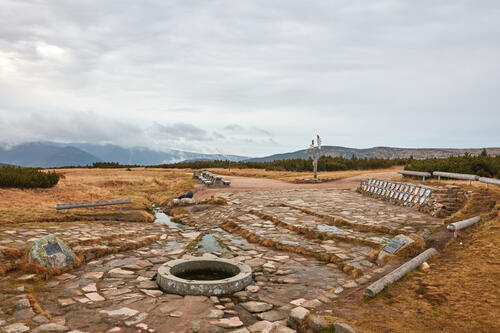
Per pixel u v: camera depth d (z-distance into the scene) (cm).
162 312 495
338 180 2603
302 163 4181
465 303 448
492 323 387
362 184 1881
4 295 527
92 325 445
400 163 4184
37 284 595
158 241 1002
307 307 468
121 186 2452
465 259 645
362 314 430
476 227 842
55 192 1791
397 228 996
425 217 1159
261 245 949
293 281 655
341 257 782
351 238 927
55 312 487
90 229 1043
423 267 612
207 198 1838
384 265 678
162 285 606
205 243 980
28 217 1118
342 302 484
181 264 698
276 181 2766
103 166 5247
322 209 1348
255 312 505
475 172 1773
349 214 1234
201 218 1411
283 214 1287
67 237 906
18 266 661
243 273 647
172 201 1769
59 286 603
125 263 765
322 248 866
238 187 2316
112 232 1027
